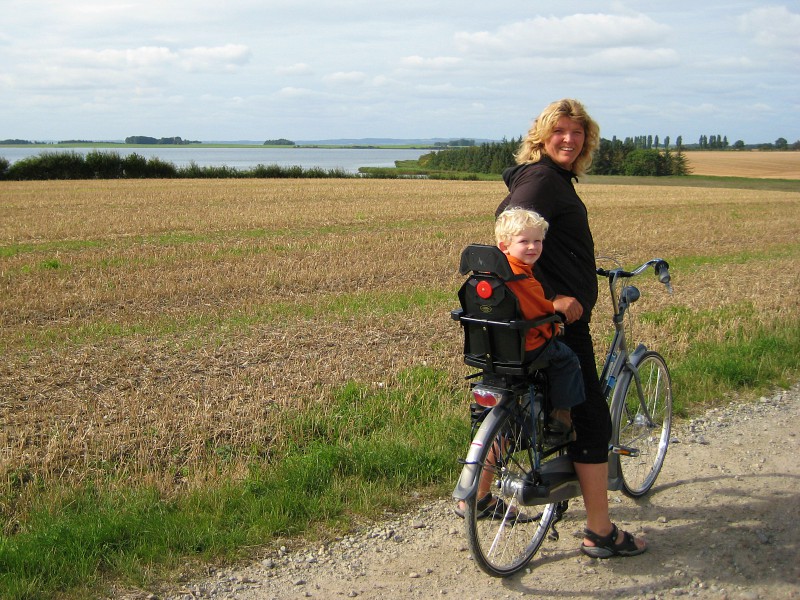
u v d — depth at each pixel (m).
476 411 3.81
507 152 109.69
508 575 3.75
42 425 5.96
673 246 19.41
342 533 4.20
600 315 9.80
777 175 89.69
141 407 6.27
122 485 4.72
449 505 4.55
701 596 3.57
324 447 5.15
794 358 7.50
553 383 3.67
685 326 9.09
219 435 5.68
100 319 10.24
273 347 8.45
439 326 9.57
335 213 26.81
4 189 39.19
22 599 3.44
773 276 14.07
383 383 6.82
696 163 109.25
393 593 3.60
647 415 4.70
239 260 15.56
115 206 28.91
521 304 3.38
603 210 30.75
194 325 9.77
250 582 3.70
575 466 3.88
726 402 6.45
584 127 3.75
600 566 3.87
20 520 4.33
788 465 5.11
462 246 18.02
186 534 4.02
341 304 11.15
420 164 132.88
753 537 4.12
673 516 4.42
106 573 3.74
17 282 12.82
